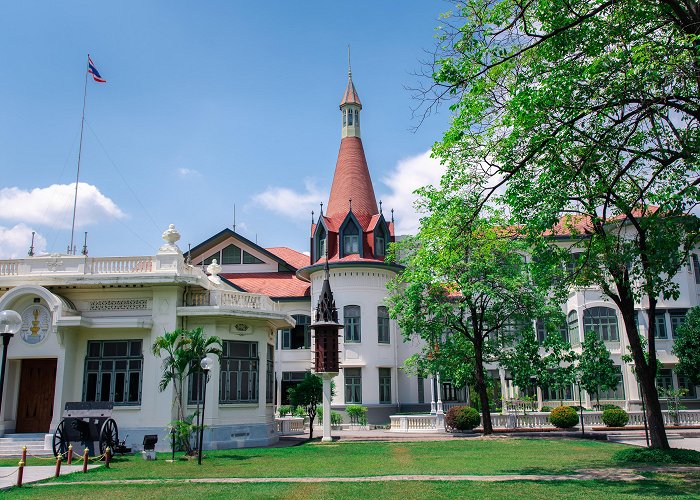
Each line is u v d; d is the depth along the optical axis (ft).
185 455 71.67
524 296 92.27
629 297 62.23
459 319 95.71
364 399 124.36
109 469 59.06
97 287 86.02
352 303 127.75
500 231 88.02
